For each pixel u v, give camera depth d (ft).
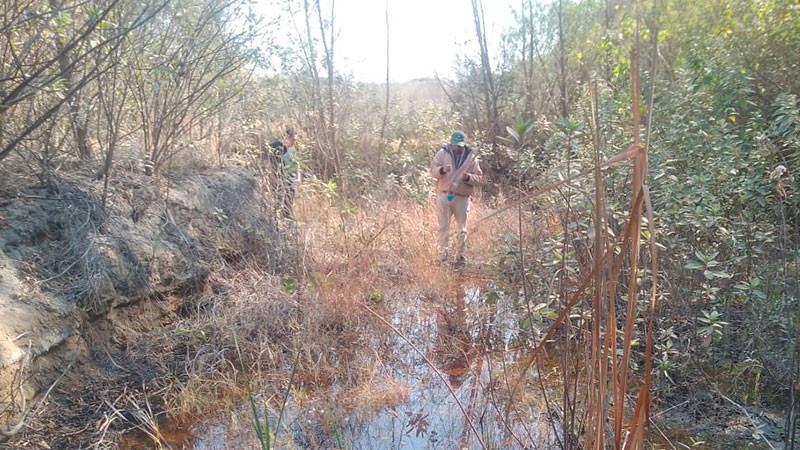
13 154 14.34
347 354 14.61
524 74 39.24
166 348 14.12
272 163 22.35
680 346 12.74
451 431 11.30
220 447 10.87
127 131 18.69
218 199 19.51
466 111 41.42
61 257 13.42
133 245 15.10
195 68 18.66
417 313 17.08
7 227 12.94
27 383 10.87
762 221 13.61
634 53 4.87
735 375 12.43
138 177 17.29
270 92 25.68
